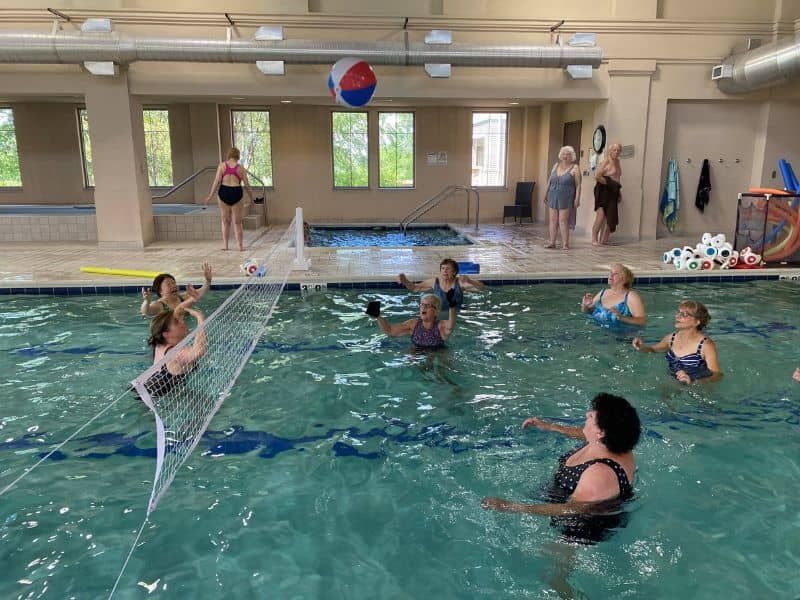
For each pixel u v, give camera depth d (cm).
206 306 666
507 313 640
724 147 1146
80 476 334
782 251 865
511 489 318
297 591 250
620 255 952
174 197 1451
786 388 441
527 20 1033
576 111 1256
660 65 1079
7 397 431
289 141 1460
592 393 435
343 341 552
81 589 250
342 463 348
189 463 347
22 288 731
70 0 975
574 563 262
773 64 970
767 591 247
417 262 886
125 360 504
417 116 1471
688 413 403
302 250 832
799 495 313
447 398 431
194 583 254
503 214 1506
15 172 1460
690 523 289
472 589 249
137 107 1040
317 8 1045
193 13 988
